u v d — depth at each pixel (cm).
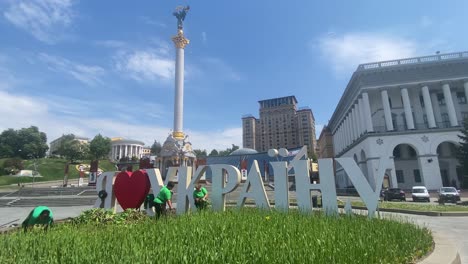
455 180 4562
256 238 553
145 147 14725
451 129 4403
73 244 549
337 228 647
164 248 482
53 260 459
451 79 4653
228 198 3155
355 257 447
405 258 513
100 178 1510
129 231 665
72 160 11081
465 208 1923
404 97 4784
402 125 4925
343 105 6606
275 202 1166
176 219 832
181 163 6038
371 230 636
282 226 671
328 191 1077
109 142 12412
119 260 439
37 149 11619
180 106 5984
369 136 4625
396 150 4925
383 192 3522
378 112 5081
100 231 698
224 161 7275
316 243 502
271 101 14112
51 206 2988
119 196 1380
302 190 1123
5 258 498
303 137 12988
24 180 8062
